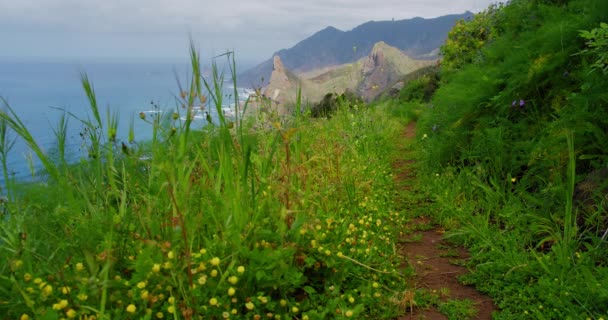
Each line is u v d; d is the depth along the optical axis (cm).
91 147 300
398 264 389
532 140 536
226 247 289
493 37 1208
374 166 664
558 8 752
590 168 446
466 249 443
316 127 659
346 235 364
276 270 278
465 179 592
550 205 436
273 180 334
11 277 240
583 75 496
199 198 330
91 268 225
